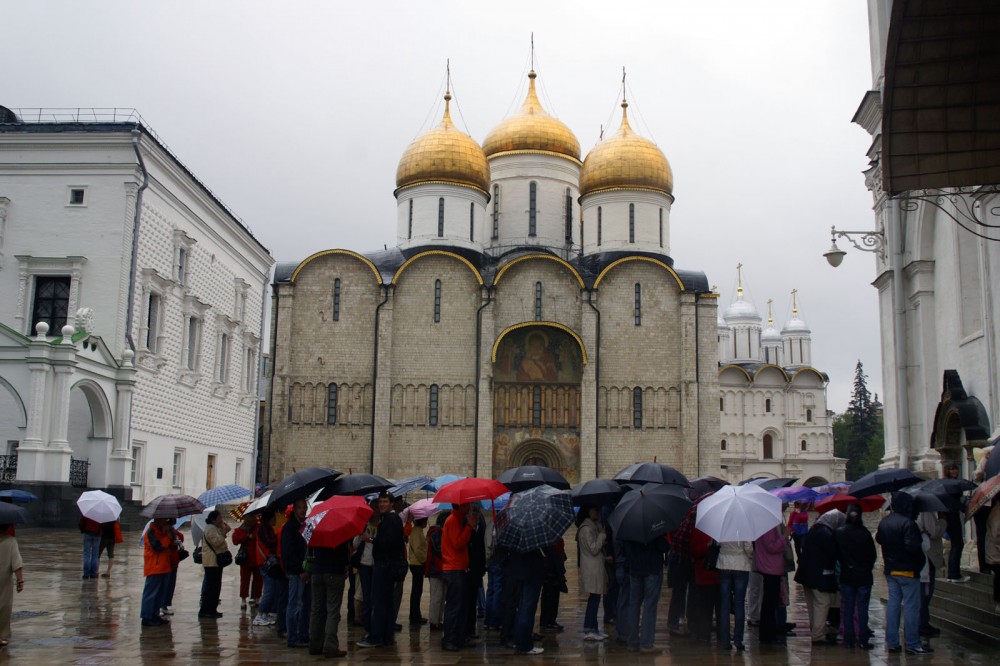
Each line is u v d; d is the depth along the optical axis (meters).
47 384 33.44
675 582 15.56
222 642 14.41
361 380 57.78
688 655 13.65
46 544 28.80
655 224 63.56
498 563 14.52
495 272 61.47
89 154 39.81
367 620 15.41
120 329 38.88
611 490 15.56
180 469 45.16
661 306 58.78
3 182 39.97
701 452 57.19
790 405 91.75
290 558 14.05
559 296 58.75
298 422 57.41
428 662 12.98
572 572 27.47
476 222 63.25
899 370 24.84
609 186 63.34
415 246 62.34
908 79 14.34
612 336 58.44
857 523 14.45
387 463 56.31
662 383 58.03
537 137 67.00
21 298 39.28
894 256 25.05
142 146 39.78
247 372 56.25
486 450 56.25
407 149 63.88
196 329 47.00
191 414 46.31
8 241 39.62
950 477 16.89
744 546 14.02
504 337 58.06
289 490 14.19
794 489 20.16
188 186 44.81
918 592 13.67
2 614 13.48
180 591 20.69
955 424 21.88
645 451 57.34
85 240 39.50
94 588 19.84
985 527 14.58
